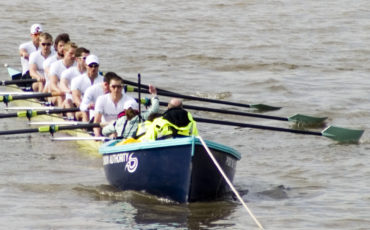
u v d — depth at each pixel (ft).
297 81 332.60
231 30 429.38
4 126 267.18
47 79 268.82
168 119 177.37
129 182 182.60
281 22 447.42
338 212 170.50
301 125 266.57
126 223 160.66
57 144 238.68
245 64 363.35
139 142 176.35
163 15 458.91
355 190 188.75
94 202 175.94
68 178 197.47
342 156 224.74
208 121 231.50
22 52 292.61
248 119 277.64
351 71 352.49
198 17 456.45
